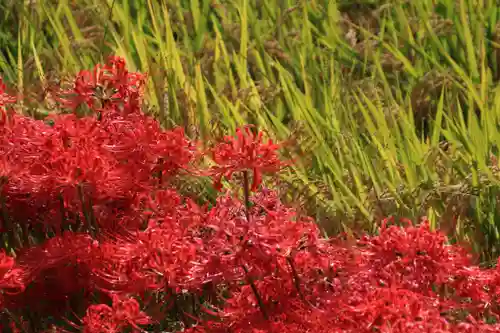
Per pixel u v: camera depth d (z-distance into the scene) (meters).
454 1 6.90
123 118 3.91
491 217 4.62
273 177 4.81
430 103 5.95
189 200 3.54
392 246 3.24
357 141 5.43
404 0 6.96
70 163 3.41
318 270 3.57
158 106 5.52
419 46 6.55
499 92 5.66
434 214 4.59
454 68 5.87
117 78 3.95
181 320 3.63
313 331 3.18
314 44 6.89
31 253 3.59
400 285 3.16
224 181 4.78
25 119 3.83
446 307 3.28
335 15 6.93
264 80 6.11
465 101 5.88
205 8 6.88
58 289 3.74
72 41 6.48
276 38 6.81
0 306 3.64
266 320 3.27
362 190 4.86
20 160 3.60
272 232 3.04
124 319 3.25
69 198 3.61
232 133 5.35
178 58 5.95
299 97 5.58
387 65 6.42
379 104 5.58
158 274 3.34
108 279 3.55
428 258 3.20
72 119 3.75
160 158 3.75
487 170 4.73
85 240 3.53
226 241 3.09
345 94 5.91
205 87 6.14
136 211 3.90
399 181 4.95
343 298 3.18
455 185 4.79
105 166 3.54
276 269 3.30
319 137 5.13
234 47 6.66
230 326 3.36
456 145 5.22
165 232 3.35
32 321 3.92
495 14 6.70
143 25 6.91
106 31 6.51
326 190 4.91
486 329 3.08
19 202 3.96
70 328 3.86
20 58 6.00
